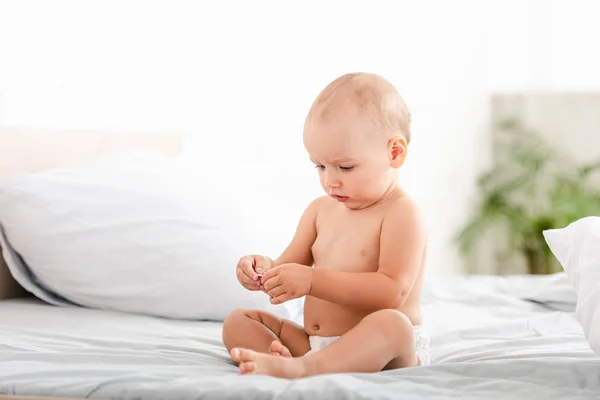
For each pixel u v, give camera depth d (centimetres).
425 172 323
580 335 164
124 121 273
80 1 260
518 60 333
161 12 282
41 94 249
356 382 112
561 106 336
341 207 142
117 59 271
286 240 206
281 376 118
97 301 185
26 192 189
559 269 334
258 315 141
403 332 124
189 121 288
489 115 336
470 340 167
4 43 238
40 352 136
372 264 134
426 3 316
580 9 327
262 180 293
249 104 294
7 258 193
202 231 188
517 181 332
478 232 326
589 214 325
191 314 183
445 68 323
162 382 114
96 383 114
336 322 133
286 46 297
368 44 308
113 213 188
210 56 290
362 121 131
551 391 116
